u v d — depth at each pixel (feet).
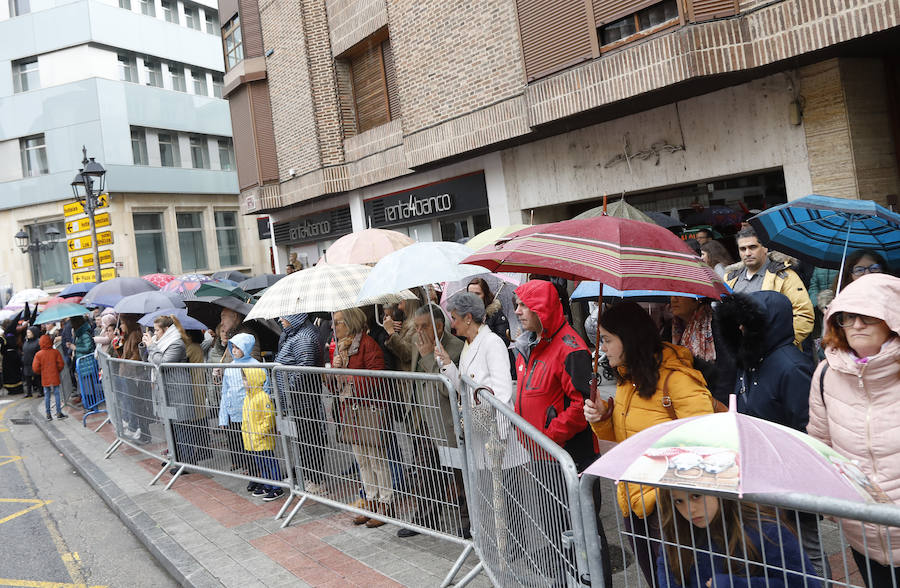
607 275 8.43
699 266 8.78
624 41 29.58
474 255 11.46
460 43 39.22
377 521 17.46
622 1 29.14
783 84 27.40
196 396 23.49
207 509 20.72
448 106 40.65
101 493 24.77
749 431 6.06
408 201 49.67
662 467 6.04
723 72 26.40
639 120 32.76
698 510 6.73
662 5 27.84
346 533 17.26
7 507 24.94
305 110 54.90
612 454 6.59
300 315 20.99
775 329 10.63
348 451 17.20
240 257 124.77
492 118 37.78
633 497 8.64
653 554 8.27
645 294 13.78
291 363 20.59
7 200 106.52
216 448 22.72
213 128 120.88
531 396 12.20
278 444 19.85
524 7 33.86
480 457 12.66
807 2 24.38
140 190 106.83
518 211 40.45
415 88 42.91
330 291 17.51
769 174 29.66
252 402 20.35
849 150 25.76
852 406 8.75
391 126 49.03
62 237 106.01
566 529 8.30
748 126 28.71
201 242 118.11
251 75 60.44
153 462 27.71
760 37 25.91
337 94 53.93
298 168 56.90
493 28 37.09
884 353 8.29
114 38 107.24
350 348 17.62
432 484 14.97
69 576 17.71
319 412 18.03
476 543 13.42
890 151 26.78
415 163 43.73
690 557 6.97
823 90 26.27
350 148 53.57
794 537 6.40
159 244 111.14
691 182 32.17
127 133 106.42
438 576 14.03
